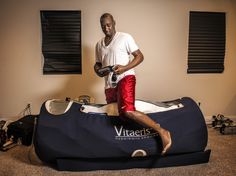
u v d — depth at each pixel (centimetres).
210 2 318
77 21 301
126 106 200
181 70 327
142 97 325
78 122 201
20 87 308
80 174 199
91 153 197
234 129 293
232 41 331
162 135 198
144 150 201
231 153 238
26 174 197
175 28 317
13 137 260
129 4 304
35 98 313
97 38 306
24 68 305
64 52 307
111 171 205
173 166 213
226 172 202
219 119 318
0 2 289
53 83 312
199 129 212
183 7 313
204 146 215
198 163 217
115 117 208
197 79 333
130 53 221
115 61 217
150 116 210
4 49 299
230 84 341
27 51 302
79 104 215
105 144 197
